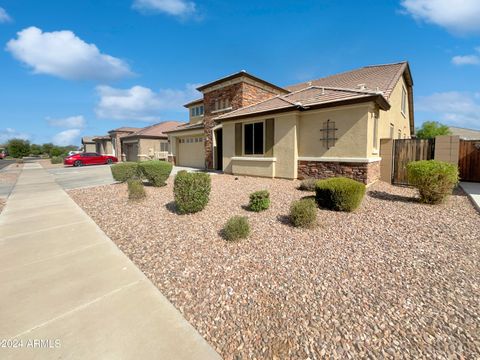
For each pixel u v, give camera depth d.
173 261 3.82
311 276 3.33
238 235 4.52
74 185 11.90
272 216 5.89
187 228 5.24
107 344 2.19
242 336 2.31
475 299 2.82
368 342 2.22
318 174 10.27
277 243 4.39
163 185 10.45
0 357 2.03
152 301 2.83
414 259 3.77
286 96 12.80
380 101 9.23
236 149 13.33
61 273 3.47
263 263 3.70
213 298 2.89
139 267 3.66
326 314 2.59
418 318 2.52
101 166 24.62
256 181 10.96
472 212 6.09
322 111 10.03
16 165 29.89
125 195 8.79
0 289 3.06
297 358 2.06
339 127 9.61
